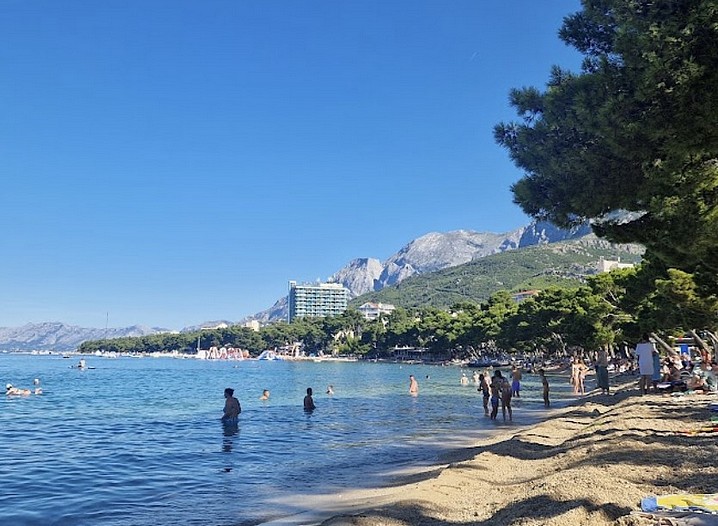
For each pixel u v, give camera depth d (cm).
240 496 1390
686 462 1121
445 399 4381
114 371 11850
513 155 1291
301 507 1263
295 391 5603
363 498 1315
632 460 1166
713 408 1872
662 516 757
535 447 1695
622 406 2383
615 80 971
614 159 1084
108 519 1205
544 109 1214
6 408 3888
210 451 2080
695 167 1120
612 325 6088
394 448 2088
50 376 9450
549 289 9619
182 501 1352
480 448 1936
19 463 1878
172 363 19138
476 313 14238
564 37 1214
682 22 842
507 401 2845
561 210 1223
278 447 2153
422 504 1083
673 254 1334
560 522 801
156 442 2320
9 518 1223
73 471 1736
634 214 1295
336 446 2158
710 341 4819
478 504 1063
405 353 18650
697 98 849
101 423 3009
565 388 5291
